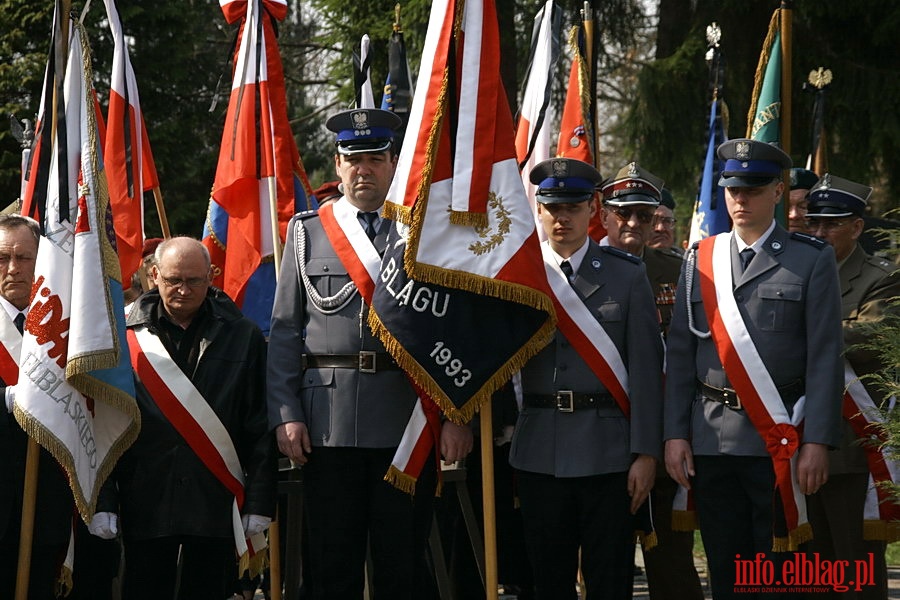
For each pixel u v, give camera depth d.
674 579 8.55
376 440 6.96
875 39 19.02
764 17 19.41
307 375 7.13
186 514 7.02
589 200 7.46
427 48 7.22
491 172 7.07
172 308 7.19
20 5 23.20
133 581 7.12
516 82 20.58
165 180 24.25
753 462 7.02
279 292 7.28
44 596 6.96
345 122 7.27
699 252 7.39
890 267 8.25
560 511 7.24
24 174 9.96
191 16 24.61
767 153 7.17
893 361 7.02
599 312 7.30
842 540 7.99
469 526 8.51
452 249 6.97
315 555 7.02
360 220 7.29
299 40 29.64
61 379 6.88
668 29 20.47
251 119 9.52
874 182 20.30
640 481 7.09
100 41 23.20
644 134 19.75
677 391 7.26
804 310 7.04
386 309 6.92
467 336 6.96
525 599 9.20
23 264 7.07
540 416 7.32
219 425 7.12
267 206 9.51
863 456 7.93
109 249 7.16
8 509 6.85
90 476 6.95
